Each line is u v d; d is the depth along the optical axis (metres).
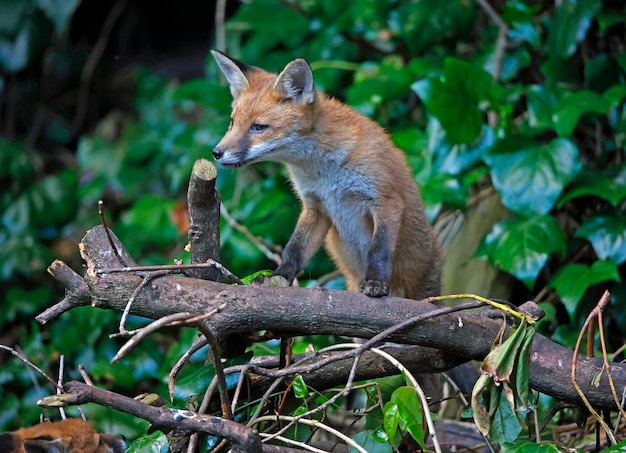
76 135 19.28
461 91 11.20
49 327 13.80
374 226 8.92
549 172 10.95
